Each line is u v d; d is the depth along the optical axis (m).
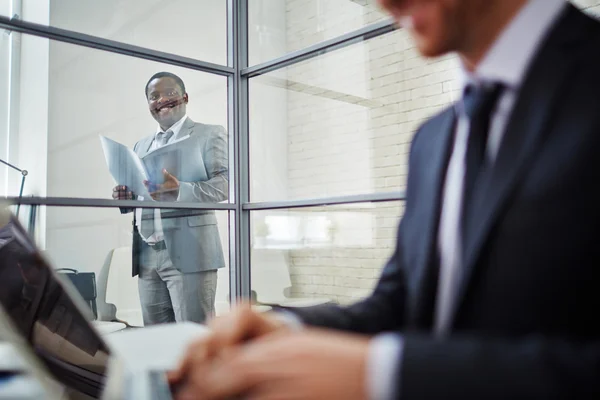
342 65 3.19
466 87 0.44
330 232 3.02
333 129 3.25
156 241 2.23
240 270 2.47
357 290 2.89
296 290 2.93
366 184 3.11
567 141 0.32
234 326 0.37
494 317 0.34
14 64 2.74
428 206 0.47
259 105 3.16
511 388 0.24
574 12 0.38
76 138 2.75
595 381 0.24
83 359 0.51
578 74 0.34
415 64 2.90
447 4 0.38
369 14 3.05
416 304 0.44
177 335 0.71
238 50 2.55
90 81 2.79
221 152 2.41
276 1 3.48
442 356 0.25
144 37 2.93
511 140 0.36
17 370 0.53
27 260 0.47
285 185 3.30
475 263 0.35
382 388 0.25
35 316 0.47
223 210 2.45
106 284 2.24
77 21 2.74
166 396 0.37
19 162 2.75
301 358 0.26
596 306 0.31
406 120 2.95
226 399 0.28
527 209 0.33
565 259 0.31
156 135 2.38
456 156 0.46
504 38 0.38
